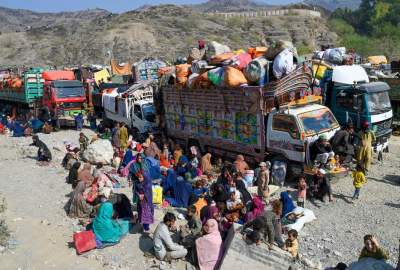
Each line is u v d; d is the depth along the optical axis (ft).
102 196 38.27
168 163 52.39
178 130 59.16
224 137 51.13
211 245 29.45
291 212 36.22
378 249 26.25
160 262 30.37
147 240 33.55
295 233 30.07
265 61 45.42
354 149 47.19
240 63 47.85
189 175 45.91
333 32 393.29
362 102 51.13
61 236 34.55
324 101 54.85
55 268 29.55
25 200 43.47
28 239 33.83
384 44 297.12
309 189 41.22
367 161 46.75
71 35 396.37
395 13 420.77
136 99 71.46
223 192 37.04
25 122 98.99
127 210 36.91
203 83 50.93
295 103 47.06
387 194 41.75
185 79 55.52
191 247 31.30
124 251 32.04
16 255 31.19
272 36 359.25
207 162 49.52
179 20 385.50
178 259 30.83
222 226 33.14
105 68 132.36
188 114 56.49
